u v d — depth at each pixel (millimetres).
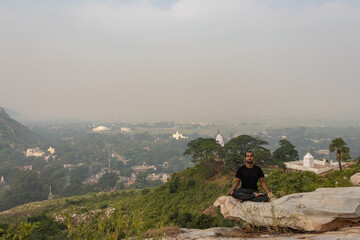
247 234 5988
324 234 5121
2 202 91000
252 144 54500
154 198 42094
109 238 4812
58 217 29547
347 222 5523
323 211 5457
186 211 30219
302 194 6336
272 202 6207
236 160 41406
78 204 59438
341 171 27297
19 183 111625
